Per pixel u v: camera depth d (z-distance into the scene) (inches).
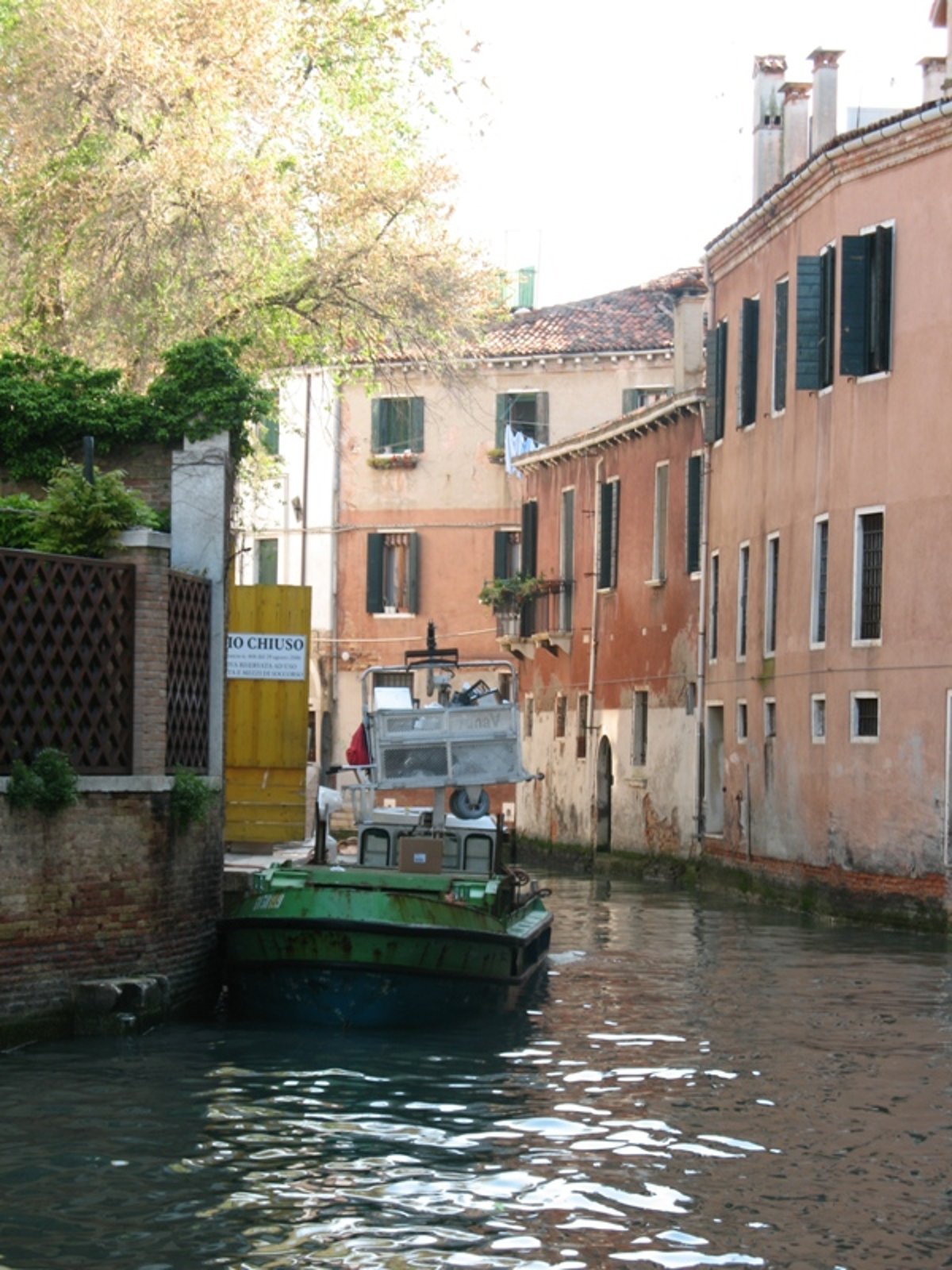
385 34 1062.4
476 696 689.0
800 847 1088.2
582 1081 499.2
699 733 1304.1
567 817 1619.1
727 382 1263.5
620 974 739.4
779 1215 366.6
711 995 676.1
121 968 547.5
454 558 1828.2
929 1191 385.7
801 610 1098.7
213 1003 616.4
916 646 961.5
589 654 1577.3
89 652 540.1
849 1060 538.6
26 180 936.3
